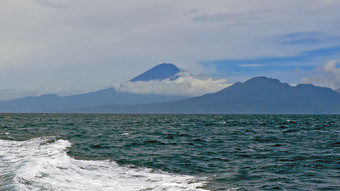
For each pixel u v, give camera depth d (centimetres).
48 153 2294
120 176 1616
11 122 8006
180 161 2095
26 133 4309
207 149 2734
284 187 1435
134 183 1473
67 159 1931
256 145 3052
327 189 1402
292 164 1994
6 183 1284
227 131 5084
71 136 3900
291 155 2367
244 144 3141
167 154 2412
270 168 1870
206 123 8450
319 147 2869
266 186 1455
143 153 2459
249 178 1616
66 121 9344
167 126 6719
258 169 1842
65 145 2823
